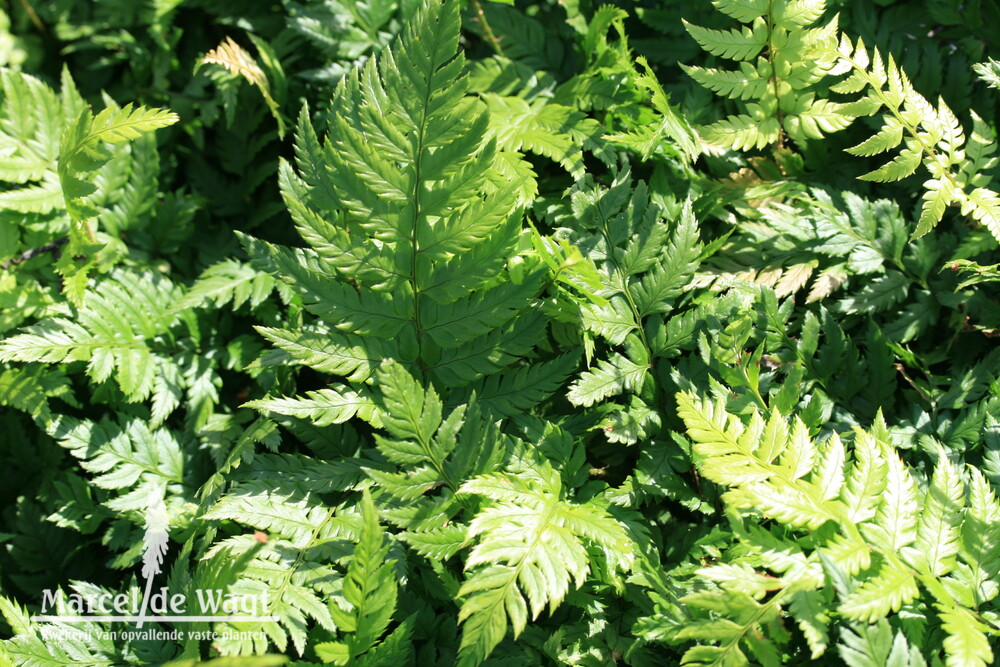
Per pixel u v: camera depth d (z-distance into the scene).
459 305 1.80
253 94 2.65
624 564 1.62
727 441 1.58
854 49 2.26
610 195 2.04
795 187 2.13
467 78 1.68
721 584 1.49
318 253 1.74
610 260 1.99
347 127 1.68
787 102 2.05
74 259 2.25
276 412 1.81
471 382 1.88
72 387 2.33
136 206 2.49
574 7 2.40
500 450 1.71
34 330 2.06
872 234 2.04
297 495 1.82
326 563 1.80
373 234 1.74
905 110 1.91
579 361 1.96
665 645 1.68
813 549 1.55
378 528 1.52
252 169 2.64
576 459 1.84
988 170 2.09
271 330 1.75
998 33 2.21
